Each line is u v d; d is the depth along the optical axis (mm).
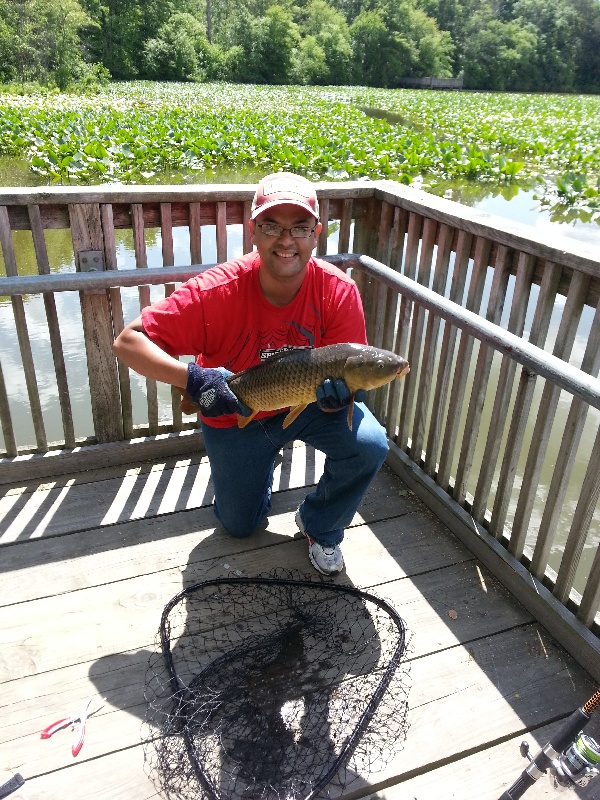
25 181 11977
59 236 7988
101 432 3213
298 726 2014
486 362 2625
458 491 2906
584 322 5816
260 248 2049
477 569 2738
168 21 49875
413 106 32625
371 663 2242
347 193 3219
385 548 2828
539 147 17266
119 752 1950
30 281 2721
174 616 2412
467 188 13266
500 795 1883
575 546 2293
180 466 3281
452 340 2816
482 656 2330
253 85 48500
